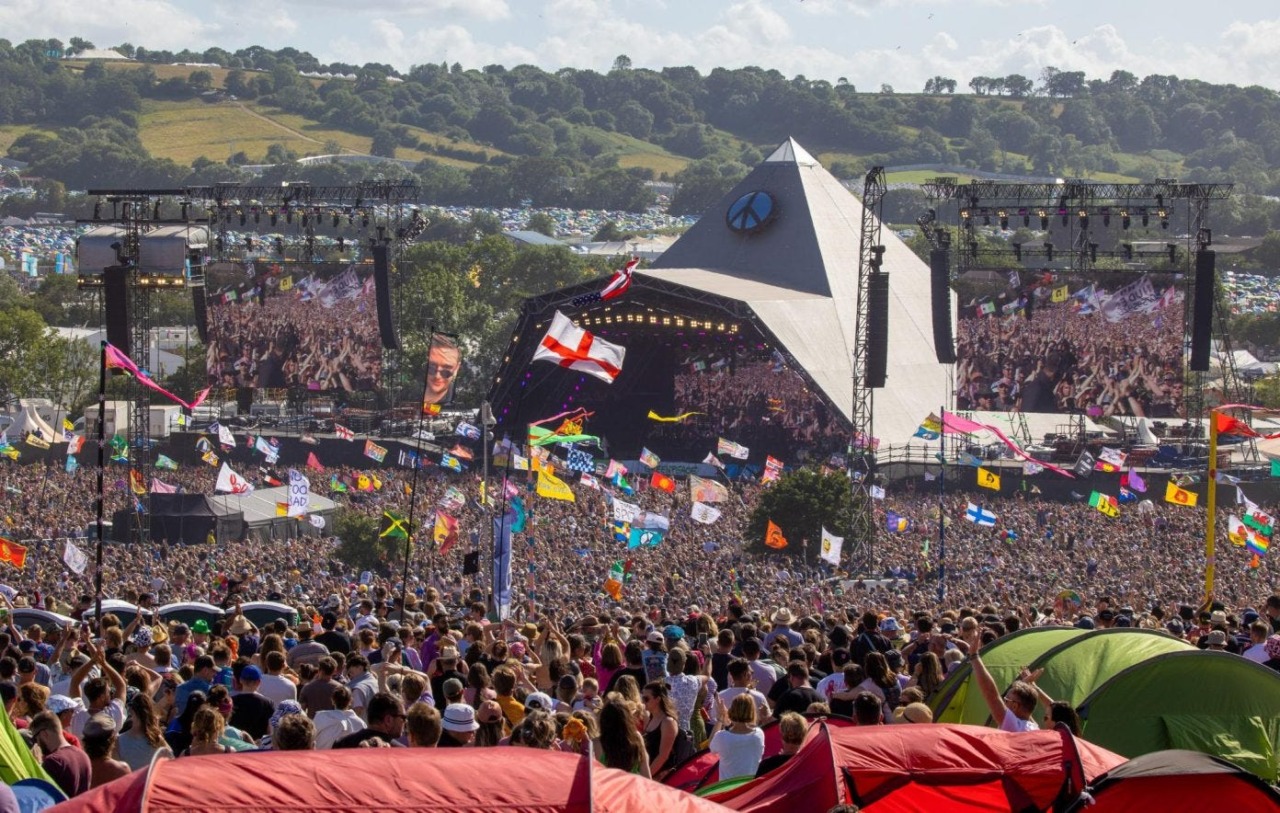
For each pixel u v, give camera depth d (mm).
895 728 18828
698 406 166000
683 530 115750
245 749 21812
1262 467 138875
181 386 199750
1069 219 126750
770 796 18297
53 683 30438
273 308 134500
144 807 13734
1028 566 99125
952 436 155000
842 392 160750
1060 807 17625
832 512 109000
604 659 29516
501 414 167625
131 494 109000
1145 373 124875
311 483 139625
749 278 179625
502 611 62000
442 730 21391
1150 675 25578
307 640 34781
